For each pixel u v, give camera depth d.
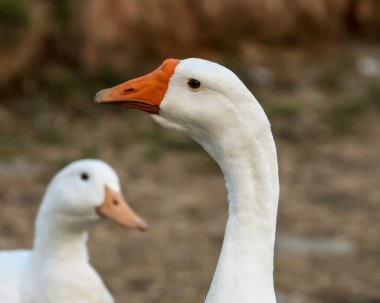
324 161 14.23
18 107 15.21
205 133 4.34
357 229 11.55
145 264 10.38
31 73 15.65
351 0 21.62
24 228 11.05
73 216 7.26
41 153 13.72
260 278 4.22
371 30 21.83
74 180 7.36
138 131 15.03
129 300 9.56
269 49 19.92
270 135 4.25
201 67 4.26
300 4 20.44
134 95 4.39
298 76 18.78
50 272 7.14
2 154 13.50
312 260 10.62
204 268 10.34
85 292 7.17
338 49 20.88
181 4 18.58
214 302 4.23
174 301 9.59
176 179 13.11
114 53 17.05
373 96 17.47
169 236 11.13
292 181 13.34
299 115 16.27
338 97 17.56
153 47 18.05
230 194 4.32
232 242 4.27
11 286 7.12
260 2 19.78
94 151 13.95
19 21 15.38
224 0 19.23
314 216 11.93
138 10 17.66
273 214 4.27
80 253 7.28
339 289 9.92
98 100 4.43
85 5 16.47
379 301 9.70
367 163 14.20
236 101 4.21
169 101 4.33
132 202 12.16
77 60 16.33
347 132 15.65
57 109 15.41
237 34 19.52
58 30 16.06
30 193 12.18
